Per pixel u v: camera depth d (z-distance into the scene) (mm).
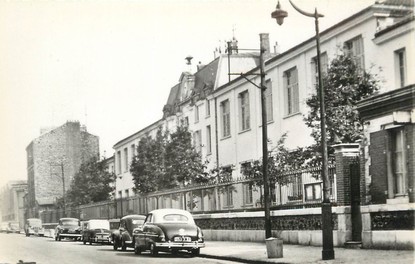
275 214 24609
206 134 44438
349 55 23438
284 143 32781
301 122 31141
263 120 19578
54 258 22234
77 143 84438
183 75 49938
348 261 15328
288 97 33125
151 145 46344
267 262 17203
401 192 18078
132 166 47438
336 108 22000
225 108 41594
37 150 83250
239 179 28641
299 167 23859
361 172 19547
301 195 23234
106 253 24812
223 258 20016
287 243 23812
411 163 17375
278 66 33562
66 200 72500
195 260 19766
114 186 69688
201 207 33500
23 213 98125
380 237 18250
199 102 45562
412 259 15000
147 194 43500
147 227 22359
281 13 17094
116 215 52656
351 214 19812
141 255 22984
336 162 20203
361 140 21000
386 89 24000
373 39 24766
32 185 84875
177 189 37125
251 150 37094
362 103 19328
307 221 22531
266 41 46094
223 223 30172
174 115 51000
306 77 30562
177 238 21266
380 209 18297
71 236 43312
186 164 41094
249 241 27344
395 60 23719
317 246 21641
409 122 17172
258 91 36188
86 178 68250
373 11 24812
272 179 25094
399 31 23250
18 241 43156
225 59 44469
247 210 27672
